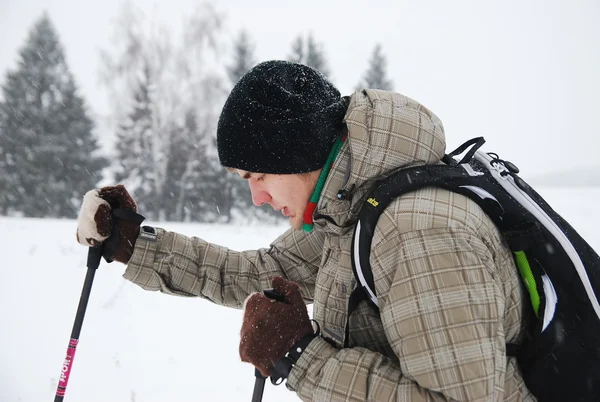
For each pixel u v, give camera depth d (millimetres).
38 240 9812
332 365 1498
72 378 3877
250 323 1580
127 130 29688
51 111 28938
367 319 1630
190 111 29438
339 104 1739
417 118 1645
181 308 5500
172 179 28422
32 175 28062
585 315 1497
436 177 1545
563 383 1526
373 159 1585
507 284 1535
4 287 6121
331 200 1653
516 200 1599
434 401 1393
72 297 5828
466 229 1472
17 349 4340
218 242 9977
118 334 4754
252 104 1675
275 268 2219
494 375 1388
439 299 1407
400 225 1483
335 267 1739
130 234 2123
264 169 1702
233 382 3914
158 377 3947
